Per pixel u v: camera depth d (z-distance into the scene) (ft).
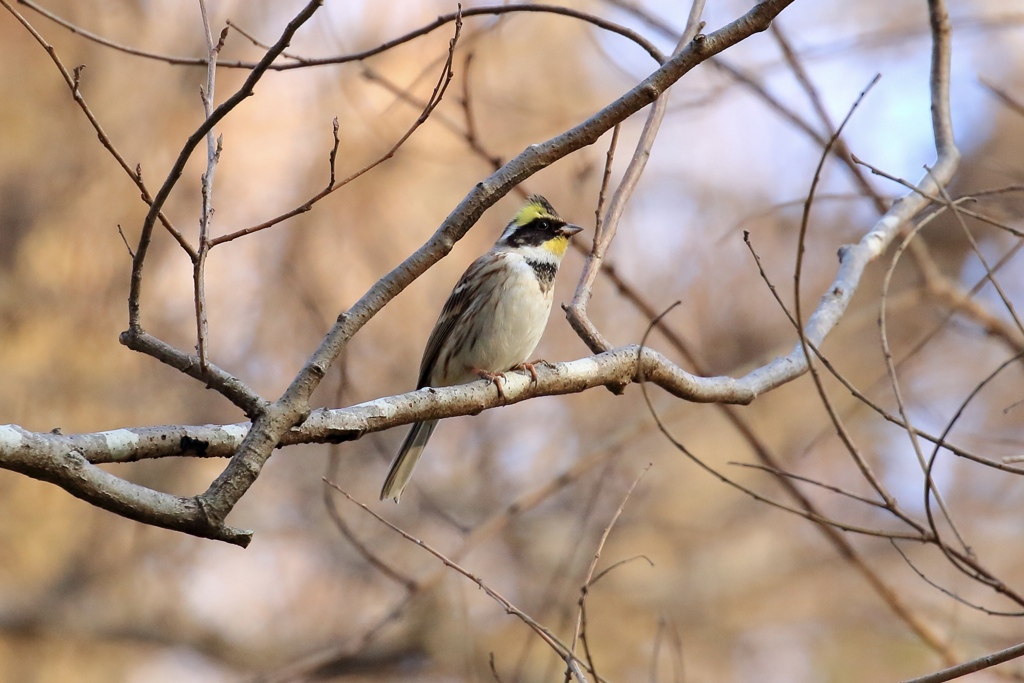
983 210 36.55
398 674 54.90
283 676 37.45
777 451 60.54
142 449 18.12
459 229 19.58
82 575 55.11
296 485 58.54
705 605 59.41
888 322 60.23
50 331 48.65
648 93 20.20
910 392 55.26
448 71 18.76
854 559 39.32
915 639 57.26
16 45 50.03
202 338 17.37
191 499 17.10
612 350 25.46
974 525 57.62
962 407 22.47
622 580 59.31
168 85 50.78
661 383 25.46
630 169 28.32
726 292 59.31
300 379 18.21
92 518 53.98
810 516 23.85
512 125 51.96
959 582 55.26
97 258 49.32
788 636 58.85
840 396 60.29
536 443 57.62
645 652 57.47
